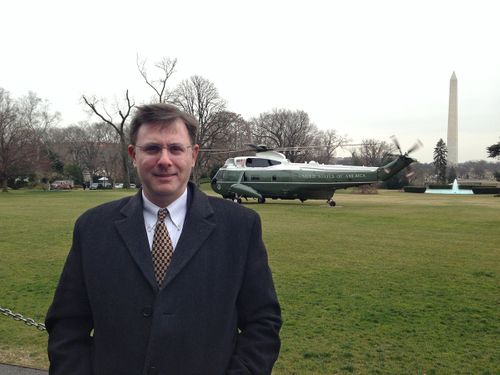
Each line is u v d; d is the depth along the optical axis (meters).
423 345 5.48
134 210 2.44
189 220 2.41
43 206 25.98
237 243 2.45
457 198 43.62
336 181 28.00
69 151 90.44
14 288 7.88
